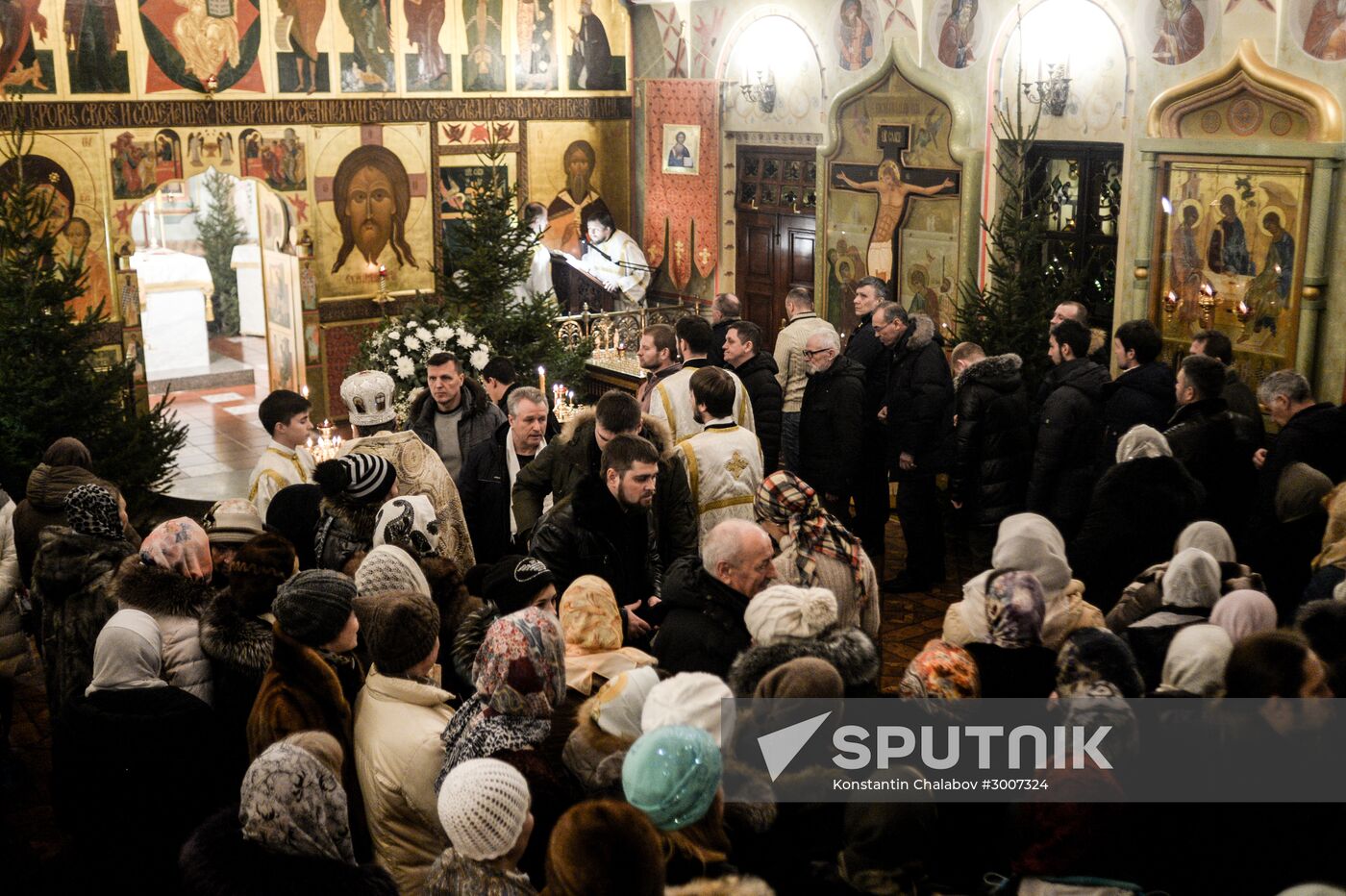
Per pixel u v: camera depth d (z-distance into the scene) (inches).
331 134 547.2
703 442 226.5
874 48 509.0
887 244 511.2
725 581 160.7
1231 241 375.9
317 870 111.1
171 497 446.0
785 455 368.5
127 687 158.1
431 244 585.6
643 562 207.0
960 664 132.4
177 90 506.6
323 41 538.3
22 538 232.1
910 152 495.2
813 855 116.6
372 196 564.4
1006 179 415.5
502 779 108.8
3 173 469.7
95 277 499.5
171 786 156.6
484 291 450.6
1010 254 399.2
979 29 459.8
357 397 258.1
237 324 790.5
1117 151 428.1
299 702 146.0
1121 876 118.1
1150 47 399.5
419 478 218.5
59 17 474.9
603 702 131.1
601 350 520.7
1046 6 433.4
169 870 159.5
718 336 367.2
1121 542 218.1
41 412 352.5
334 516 198.5
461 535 223.8
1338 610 148.1
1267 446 343.6
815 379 303.9
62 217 487.5
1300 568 218.1
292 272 551.2
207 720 158.2
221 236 792.3
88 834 161.6
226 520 200.1
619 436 199.3
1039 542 152.7
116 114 493.4
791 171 581.3
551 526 200.1
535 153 611.2
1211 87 377.4
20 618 243.0
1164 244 397.4
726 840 111.7
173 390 649.0
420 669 143.0
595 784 125.1
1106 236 438.3
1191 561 163.8
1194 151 380.8
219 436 559.8
